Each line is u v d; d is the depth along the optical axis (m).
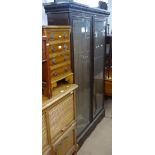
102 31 2.90
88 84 2.65
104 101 3.47
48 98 1.61
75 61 2.20
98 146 2.44
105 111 3.39
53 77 1.74
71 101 1.97
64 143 1.87
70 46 1.99
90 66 2.63
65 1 2.01
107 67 3.29
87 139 2.60
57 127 1.73
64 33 1.83
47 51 1.51
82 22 2.24
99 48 2.87
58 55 1.78
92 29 2.51
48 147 1.60
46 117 1.55
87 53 2.50
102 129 2.84
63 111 1.82
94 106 2.87
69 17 1.93
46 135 1.58
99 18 2.70
